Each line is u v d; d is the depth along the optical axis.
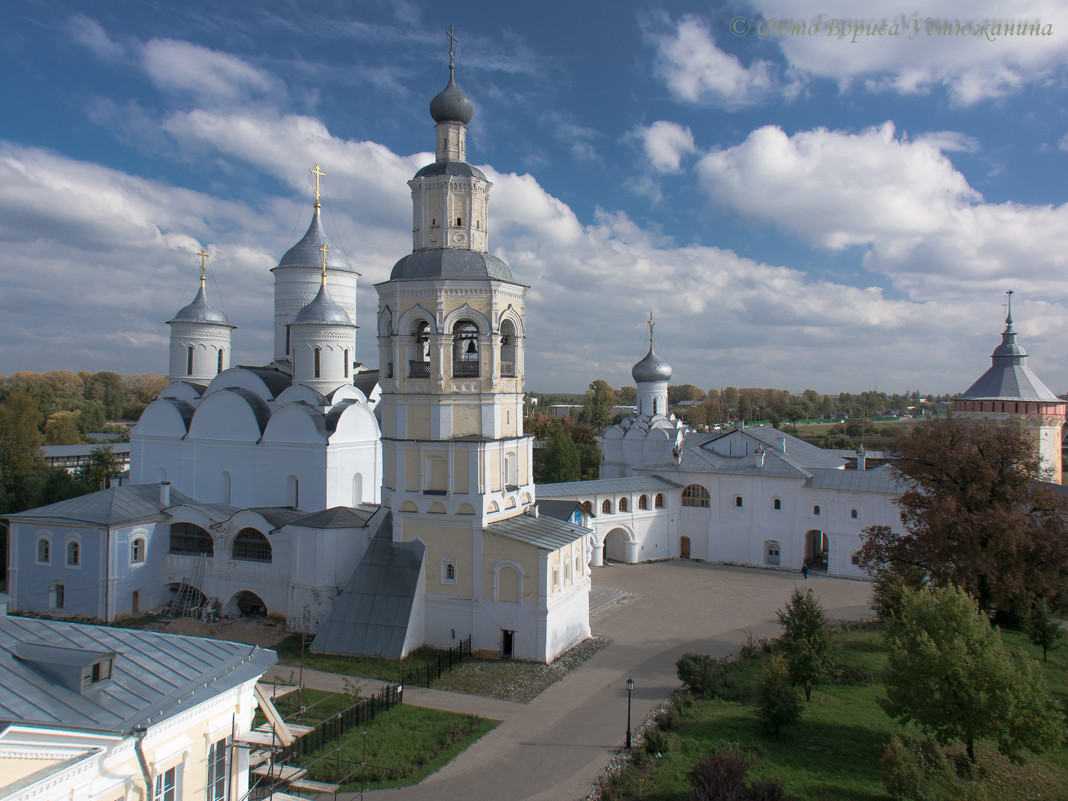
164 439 59.00
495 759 28.80
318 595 44.53
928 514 43.06
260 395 58.81
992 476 42.38
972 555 41.09
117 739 15.11
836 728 30.97
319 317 58.41
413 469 42.94
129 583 48.94
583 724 32.12
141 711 16.19
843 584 60.16
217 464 56.59
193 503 52.66
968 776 27.30
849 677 37.06
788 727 30.88
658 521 70.19
